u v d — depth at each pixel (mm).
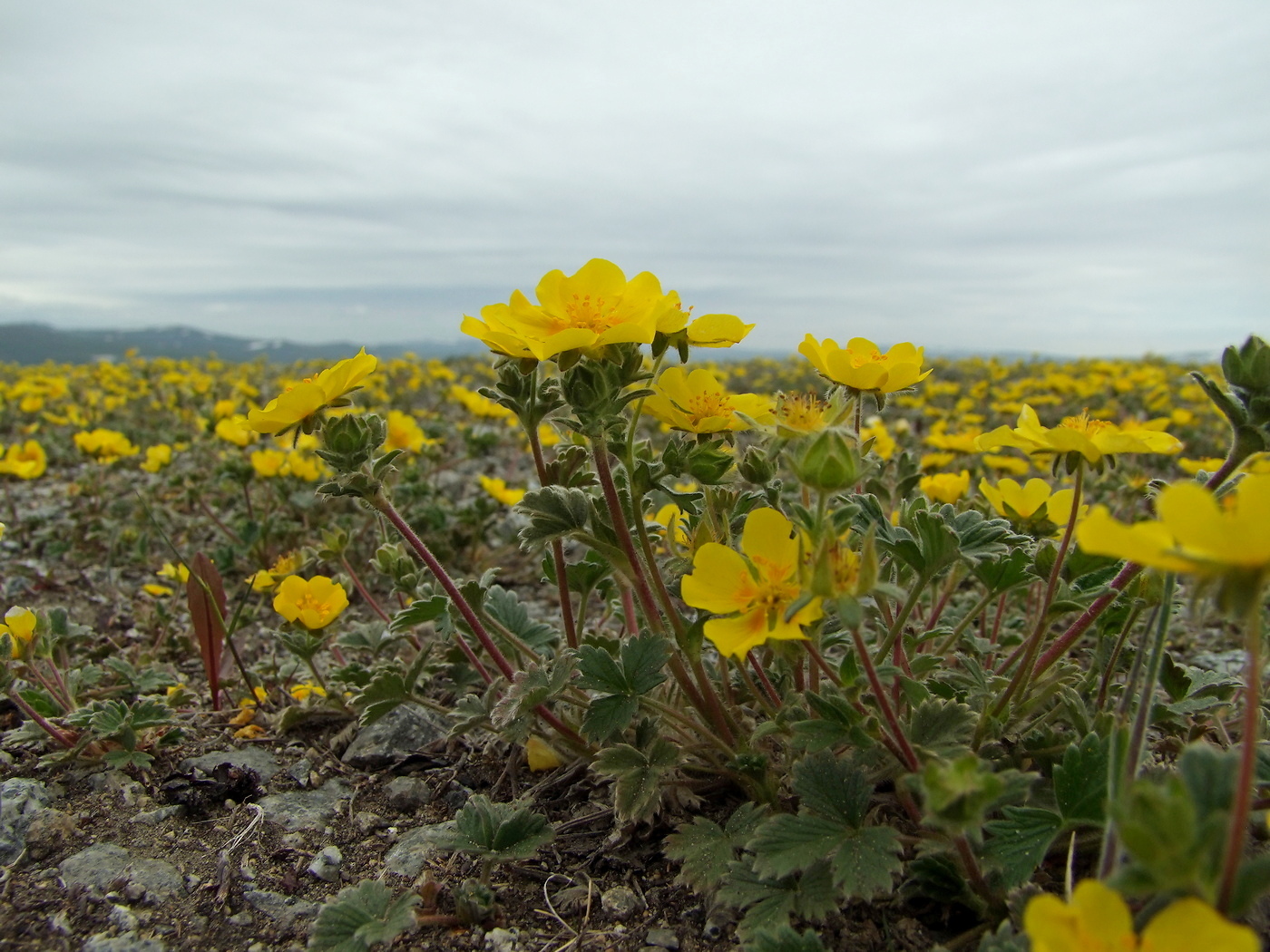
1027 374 1188
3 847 161
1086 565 155
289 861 162
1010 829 129
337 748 202
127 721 189
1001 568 161
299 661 256
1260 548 83
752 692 162
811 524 122
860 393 161
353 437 159
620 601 213
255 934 146
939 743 140
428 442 467
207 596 224
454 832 167
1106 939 86
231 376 1284
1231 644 264
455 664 207
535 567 347
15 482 515
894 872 145
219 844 167
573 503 159
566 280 152
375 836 172
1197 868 85
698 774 170
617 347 140
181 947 142
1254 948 79
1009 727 161
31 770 188
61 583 339
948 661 194
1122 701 129
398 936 144
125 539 378
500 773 189
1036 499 174
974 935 131
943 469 465
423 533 368
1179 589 171
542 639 199
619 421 148
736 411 149
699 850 147
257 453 376
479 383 1161
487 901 147
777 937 125
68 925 145
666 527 185
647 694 164
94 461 516
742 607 133
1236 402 127
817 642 139
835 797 137
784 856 131
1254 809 136
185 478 444
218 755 194
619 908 149
